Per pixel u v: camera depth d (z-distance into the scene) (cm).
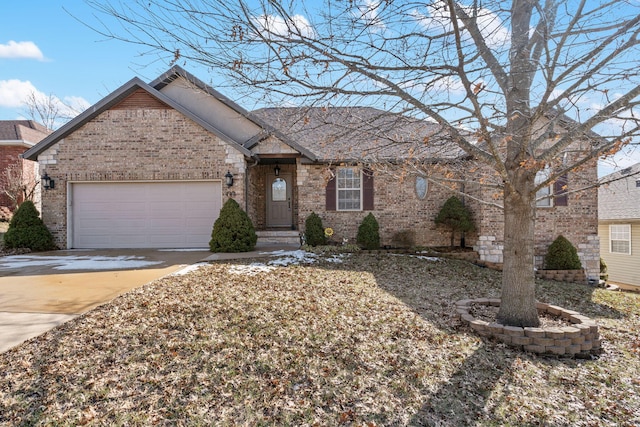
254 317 514
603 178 575
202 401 327
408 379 386
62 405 311
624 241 1706
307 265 932
